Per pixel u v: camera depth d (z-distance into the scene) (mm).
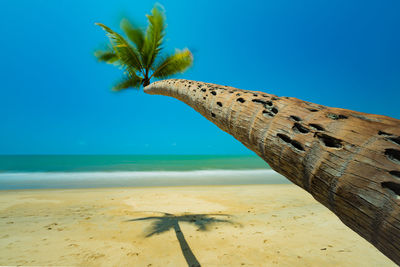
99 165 24172
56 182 12578
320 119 1124
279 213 6359
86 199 8086
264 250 4023
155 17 7738
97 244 4195
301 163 1065
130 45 8000
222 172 18391
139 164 25938
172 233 4730
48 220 5602
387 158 778
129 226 5152
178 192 9477
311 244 4285
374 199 741
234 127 1731
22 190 9766
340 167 875
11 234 4664
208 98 2320
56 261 3596
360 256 3854
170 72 9195
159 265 3518
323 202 992
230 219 5742
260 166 24734
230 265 3531
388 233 696
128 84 9203
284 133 1214
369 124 932
